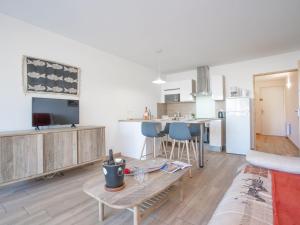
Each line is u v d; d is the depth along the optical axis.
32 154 2.27
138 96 4.93
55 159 2.50
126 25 2.76
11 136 2.09
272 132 7.26
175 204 1.95
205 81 5.10
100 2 2.18
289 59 4.00
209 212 1.80
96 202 2.00
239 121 4.21
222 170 3.04
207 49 3.78
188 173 2.77
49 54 2.95
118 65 4.29
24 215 1.75
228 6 2.25
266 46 3.61
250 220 0.91
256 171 1.63
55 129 2.65
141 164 2.12
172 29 2.88
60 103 2.90
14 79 2.55
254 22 2.66
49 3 2.20
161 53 4.05
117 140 4.18
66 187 2.40
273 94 7.23
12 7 2.29
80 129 2.84
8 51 2.50
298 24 2.72
